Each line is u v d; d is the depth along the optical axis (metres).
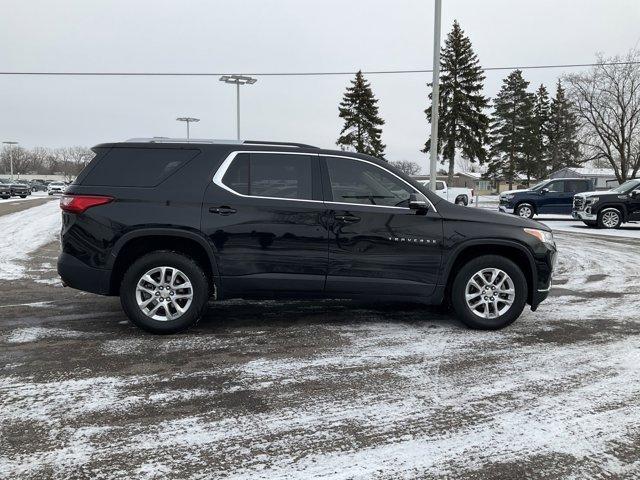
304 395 3.62
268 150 4.98
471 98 45.88
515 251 5.25
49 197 48.09
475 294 5.19
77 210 4.78
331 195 4.98
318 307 6.15
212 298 5.28
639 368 4.20
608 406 3.49
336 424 3.20
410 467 2.74
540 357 4.44
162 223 4.76
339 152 5.08
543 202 22.73
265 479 2.61
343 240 4.93
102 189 4.81
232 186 4.89
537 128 62.41
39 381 3.81
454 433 3.10
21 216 20.70
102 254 4.76
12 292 6.92
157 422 3.20
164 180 4.86
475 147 46.00
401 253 5.01
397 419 3.28
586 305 6.50
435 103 13.98
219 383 3.81
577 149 48.06
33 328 5.16
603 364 4.28
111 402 3.47
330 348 4.62
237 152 4.96
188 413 3.33
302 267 4.92
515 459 2.83
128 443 2.95
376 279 5.01
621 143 41.22
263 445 2.95
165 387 3.73
